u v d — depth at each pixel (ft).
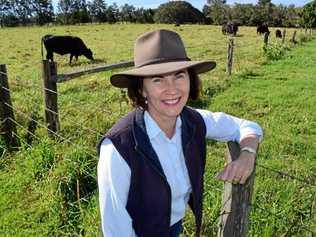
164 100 5.65
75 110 21.44
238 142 6.64
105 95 26.76
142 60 5.59
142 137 5.74
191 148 6.22
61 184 12.69
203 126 6.40
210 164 14.78
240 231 7.41
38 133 17.19
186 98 5.80
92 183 13.10
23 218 12.30
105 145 5.72
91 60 54.39
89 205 11.94
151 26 159.33
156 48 5.51
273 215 10.28
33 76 35.42
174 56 5.55
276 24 238.48
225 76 34.22
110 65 17.67
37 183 13.53
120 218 5.77
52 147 14.40
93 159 13.48
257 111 24.50
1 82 16.47
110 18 287.89
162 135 5.91
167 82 5.56
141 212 6.00
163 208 6.02
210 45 70.95
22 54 58.90
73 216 12.01
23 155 15.49
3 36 104.06
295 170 15.67
